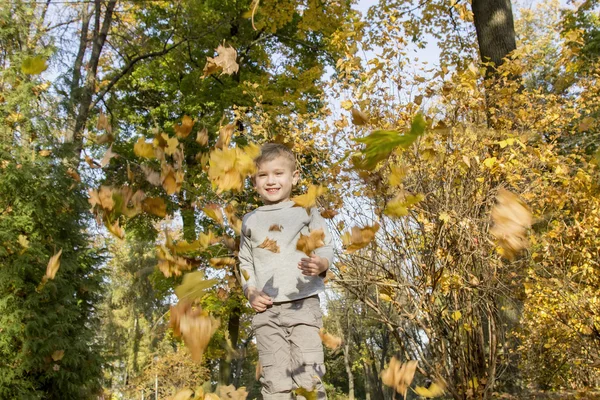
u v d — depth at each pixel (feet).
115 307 43.98
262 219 8.02
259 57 43.19
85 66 35.12
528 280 12.05
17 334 23.09
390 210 4.29
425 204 11.51
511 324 13.00
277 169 8.17
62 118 29.32
